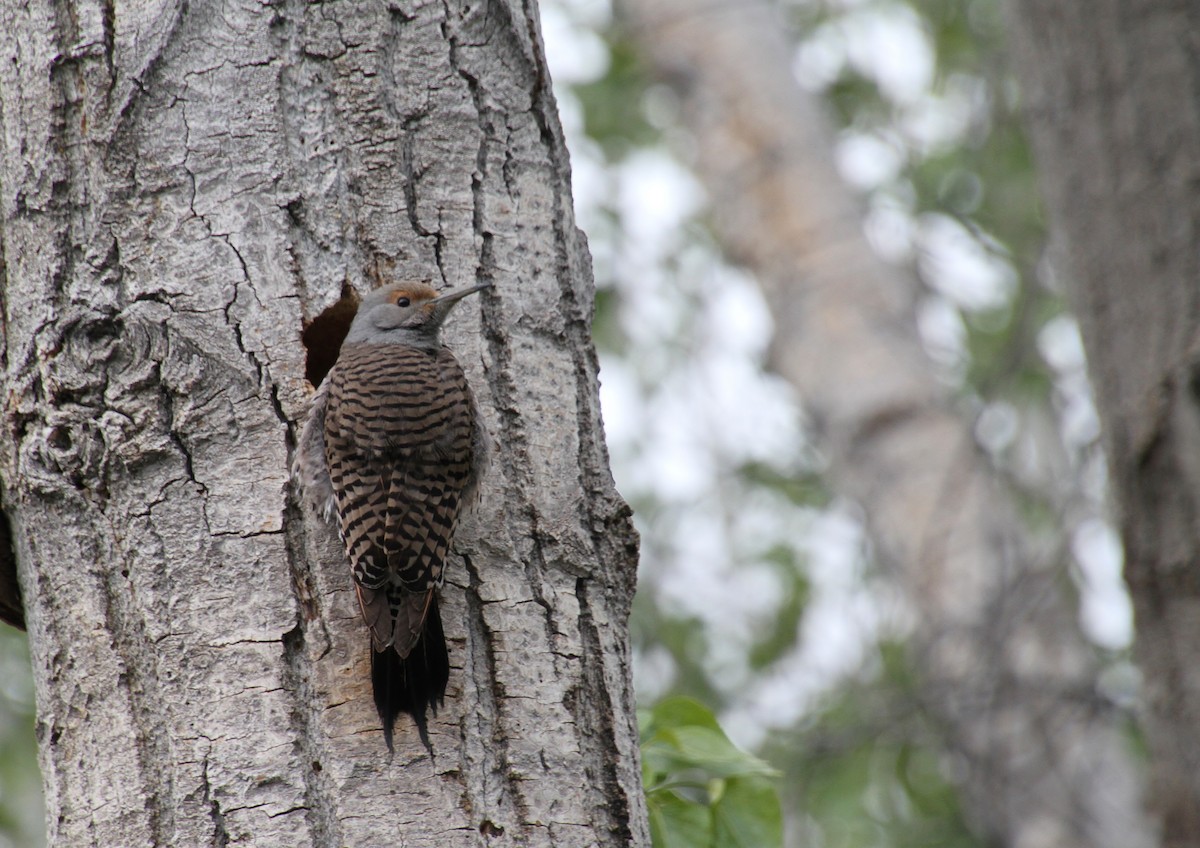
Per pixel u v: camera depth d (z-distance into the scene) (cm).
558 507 800
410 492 764
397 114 836
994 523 1825
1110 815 1686
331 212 820
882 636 1847
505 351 823
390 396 782
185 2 816
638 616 1905
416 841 711
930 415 1933
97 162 800
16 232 808
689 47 2152
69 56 809
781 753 1742
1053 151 1152
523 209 851
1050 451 1941
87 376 776
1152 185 1080
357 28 838
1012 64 1226
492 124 853
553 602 779
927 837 1770
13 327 802
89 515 770
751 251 2084
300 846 710
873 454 1930
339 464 782
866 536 1928
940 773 1864
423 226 830
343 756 723
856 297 2014
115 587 761
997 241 1859
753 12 2191
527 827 729
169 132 806
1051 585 1516
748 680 1883
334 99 830
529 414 816
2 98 826
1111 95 1109
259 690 736
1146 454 1057
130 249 793
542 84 874
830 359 1991
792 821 1662
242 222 804
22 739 1720
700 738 881
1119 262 1094
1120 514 1082
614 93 2111
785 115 2102
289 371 791
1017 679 1620
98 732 744
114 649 751
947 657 1736
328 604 756
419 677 738
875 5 2098
